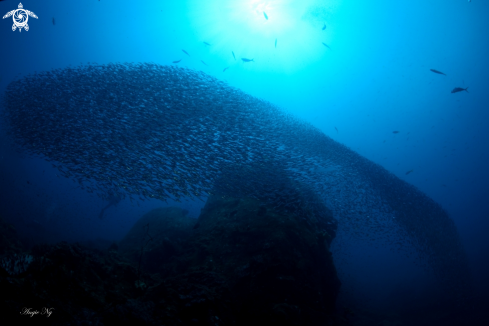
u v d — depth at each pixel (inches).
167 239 547.8
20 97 650.2
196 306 305.7
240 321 341.7
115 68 746.2
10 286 220.2
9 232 548.4
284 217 508.7
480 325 648.4
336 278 484.7
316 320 365.1
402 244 697.6
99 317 239.6
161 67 783.1
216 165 553.9
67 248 318.0
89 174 451.5
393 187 818.8
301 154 816.3
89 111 635.5
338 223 657.6
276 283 402.6
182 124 663.1
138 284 358.0
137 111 658.8
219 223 567.2
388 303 943.0
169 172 490.3
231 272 430.9
